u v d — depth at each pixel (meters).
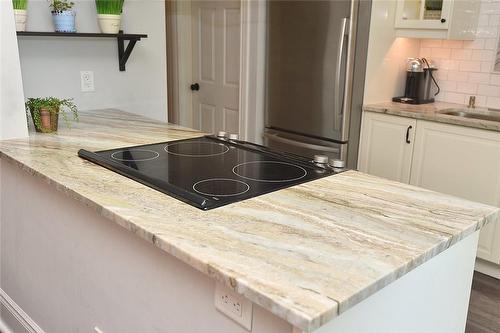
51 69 2.46
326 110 3.18
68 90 2.55
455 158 2.75
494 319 2.33
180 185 1.43
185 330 1.18
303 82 3.29
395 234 1.10
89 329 1.62
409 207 1.29
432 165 2.87
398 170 3.05
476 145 2.65
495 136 2.56
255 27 3.59
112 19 2.44
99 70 2.65
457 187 2.78
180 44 4.20
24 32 2.13
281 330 0.91
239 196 1.33
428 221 1.19
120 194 1.34
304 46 3.23
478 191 2.68
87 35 2.35
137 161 1.69
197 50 4.16
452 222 1.19
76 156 1.74
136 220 1.15
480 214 1.25
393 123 3.02
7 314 2.21
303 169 1.64
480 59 3.14
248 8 3.56
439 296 1.28
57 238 1.69
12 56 1.92
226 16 3.80
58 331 1.84
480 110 3.05
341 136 3.12
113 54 2.70
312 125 3.30
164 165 1.65
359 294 0.84
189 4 4.10
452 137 2.74
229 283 0.89
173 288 1.19
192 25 4.14
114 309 1.46
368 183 1.50
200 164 1.68
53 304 1.83
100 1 2.40
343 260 0.96
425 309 1.23
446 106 3.18
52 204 1.67
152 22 2.84
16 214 1.95
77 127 2.26
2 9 1.85
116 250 1.39
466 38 3.07
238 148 1.93
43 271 1.84
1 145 1.88
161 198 1.31
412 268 0.98
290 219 1.18
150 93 2.93
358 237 1.08
